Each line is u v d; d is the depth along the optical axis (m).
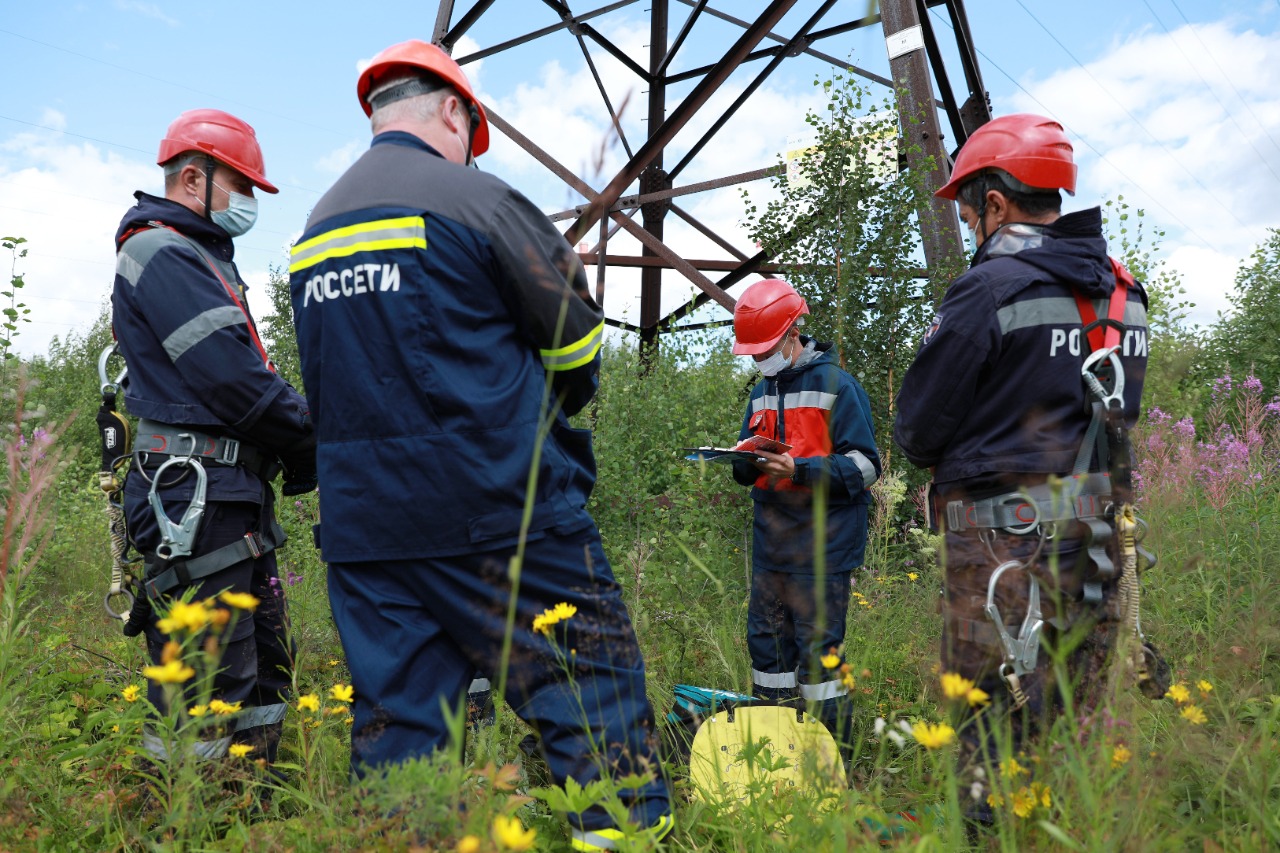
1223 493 4.01
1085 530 1.80
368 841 1.36
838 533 2.91
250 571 2.37
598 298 2.04
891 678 2.94
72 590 4.71
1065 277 1.88
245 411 2.30
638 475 4.85
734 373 6.26
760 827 1.54
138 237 2.37
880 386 4.98
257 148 2.58
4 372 3.40
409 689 1.80
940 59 6.35
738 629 3.18
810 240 5.14
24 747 2.05
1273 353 9.76
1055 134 2.02
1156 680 1.83
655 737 1.89
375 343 1.80
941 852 1.23
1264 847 1.33
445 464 1.76
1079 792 1.28
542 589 1.81
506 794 1.62
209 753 2.03
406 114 2.01
